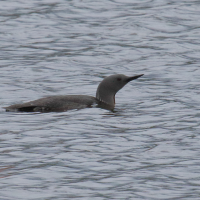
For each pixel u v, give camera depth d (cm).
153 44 2720
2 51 2595
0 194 1060
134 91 1986
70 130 1477
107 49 2636
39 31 2944
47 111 1680
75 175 1152
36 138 1402
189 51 2600
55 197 1048
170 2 3509
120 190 1080
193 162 1225
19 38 2825
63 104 1720
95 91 2000
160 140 1387
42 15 3228
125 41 2777
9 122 1553
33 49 2638
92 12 3300
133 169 1186
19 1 3525
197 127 1502
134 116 1638
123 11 3316
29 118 1598
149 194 1062
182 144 1352
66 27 3023
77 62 2419
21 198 1045
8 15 3216
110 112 1688
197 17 3191
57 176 1146
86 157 1259
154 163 1221
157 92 1966
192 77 2180
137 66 2361
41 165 1205
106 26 3038
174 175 1152
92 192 1070
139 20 3122
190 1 3534
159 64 2384
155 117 1620
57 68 2317
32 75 2203
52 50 2620
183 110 1702
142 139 1397
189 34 2889
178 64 2384
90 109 1719
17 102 1812
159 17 3173
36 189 1083
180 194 1061
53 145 1345
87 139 1395
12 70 2272
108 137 1415
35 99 1859
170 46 2684
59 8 3366
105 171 1174
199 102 1806
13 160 1236
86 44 2725
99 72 2267
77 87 2042
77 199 1041
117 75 1828
